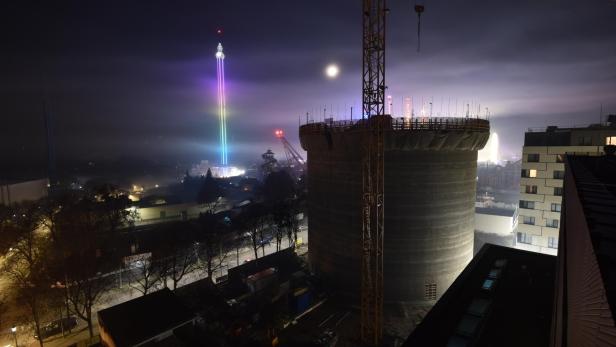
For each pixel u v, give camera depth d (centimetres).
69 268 4812
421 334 1925
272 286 5297
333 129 5234
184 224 7344
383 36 4553
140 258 6262
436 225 4894
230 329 4203
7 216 8838
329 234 5459
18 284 4806
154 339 3566
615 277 409
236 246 7744
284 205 8262
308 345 4003
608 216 691
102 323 3791
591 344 409
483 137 5122
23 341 4519
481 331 1973
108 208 8169
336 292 5312
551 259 3206
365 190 4853
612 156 2648
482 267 3012
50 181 18550
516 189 18250
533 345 1852
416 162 4800
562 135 6372
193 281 6194
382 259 4644
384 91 4612
